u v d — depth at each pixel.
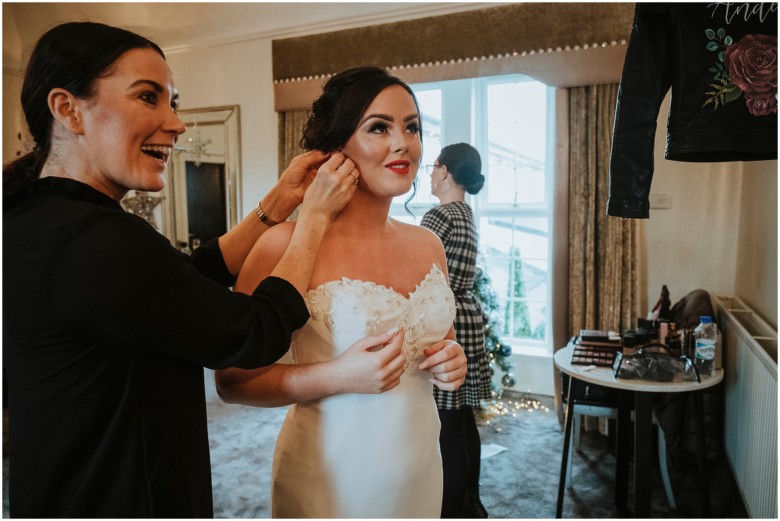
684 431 2.86
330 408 1.17
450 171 2.32
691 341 2.44
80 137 0.84
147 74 0.85
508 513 2.45
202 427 0.91
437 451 1.30
